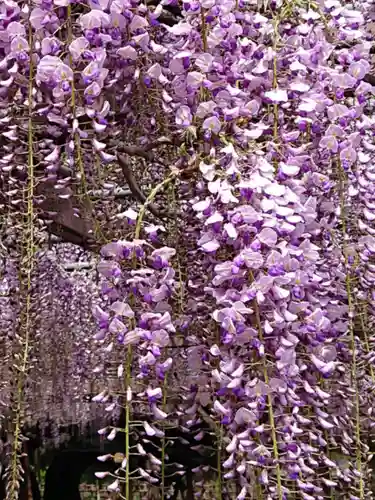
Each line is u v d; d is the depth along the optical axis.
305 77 0.78
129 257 0.68
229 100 0.73
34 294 0.92
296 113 0.78
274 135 0.73
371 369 0.85
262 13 0.84
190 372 0.81
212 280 0.67
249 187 0.66
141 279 0.67
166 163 0.92
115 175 1.05
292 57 0.77
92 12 0.72
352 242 0.86
